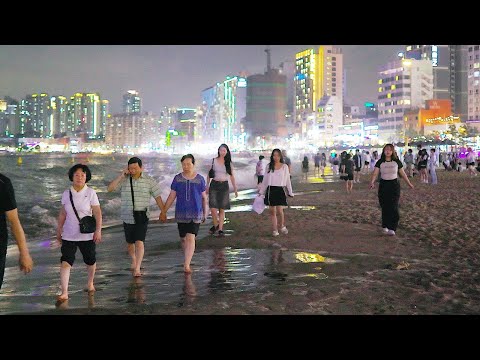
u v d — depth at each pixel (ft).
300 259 31.01
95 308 20.61
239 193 92.07
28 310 20.40
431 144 306.35
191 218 27.71
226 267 28.86
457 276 26.30
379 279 25.68
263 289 23.72
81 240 22.44
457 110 593.01
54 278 26.78
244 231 42.57
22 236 15.49
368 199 71.00
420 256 31.68
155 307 20.71
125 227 27.32
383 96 580.30
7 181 15.08
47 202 76.38
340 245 35.68
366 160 169.07
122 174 26.96
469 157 125.80
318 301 21.61
